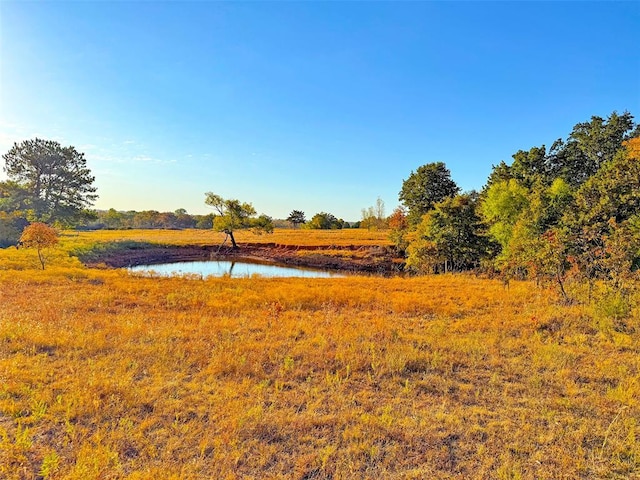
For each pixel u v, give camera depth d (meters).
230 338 8.07
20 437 3.87
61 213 44.47
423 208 46.12
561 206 24.47
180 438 4.20
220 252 48.06
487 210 29.25
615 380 6.14
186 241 53.22
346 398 5.38
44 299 11.51
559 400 5.31
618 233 12.01
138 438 4.15
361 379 6.12
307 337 8.45
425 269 29.20
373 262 38.66
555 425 4.69
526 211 24.58
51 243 21.30
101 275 18.61
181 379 5.83
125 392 5.15
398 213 48.91
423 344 8.05
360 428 4.53
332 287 17.22
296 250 47.66
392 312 11.75
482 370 6.58
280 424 4.55
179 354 6.80
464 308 12.27
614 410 5.08
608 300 10.13
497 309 12.00
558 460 3.95
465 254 27.75
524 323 9.98
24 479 3.45
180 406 4.91
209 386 5.59
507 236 26.28
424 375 6.31
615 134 34.19
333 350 7.44
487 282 19.98
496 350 7.60
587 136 36.28
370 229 82.19
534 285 17.00
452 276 24.58
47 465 3.49
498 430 4.56
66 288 13.86
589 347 7.94
